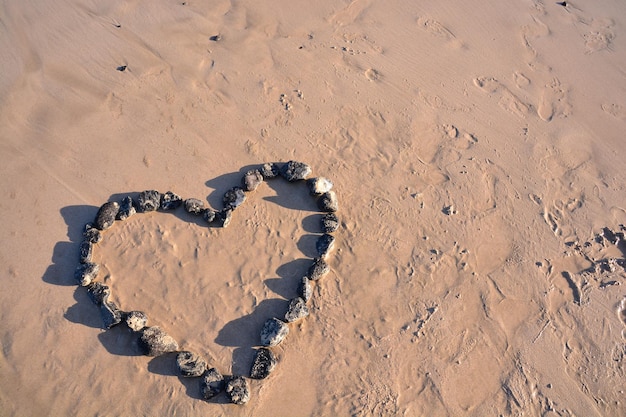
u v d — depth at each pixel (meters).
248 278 2.35
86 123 2.60
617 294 2.40
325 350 2.24
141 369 2.18
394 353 2.25
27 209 2.40
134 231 2.40
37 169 2.49
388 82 2.85
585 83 2.97
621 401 2.22
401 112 2.77
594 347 2.30
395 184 2.58
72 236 2.38
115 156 2.54
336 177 2.57
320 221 2.45
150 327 2.20
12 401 2.10
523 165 2.67
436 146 2.69
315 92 2.78
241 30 2.94
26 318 2.22
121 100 2.67
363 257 2.41
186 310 2.28
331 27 3.01
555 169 2.68
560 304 2.37
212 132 2.63
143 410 2.12
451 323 2.31
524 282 2.40
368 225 2.47
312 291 2.33
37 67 2.72
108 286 2.29
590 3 3.32
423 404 2.17
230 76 2.78
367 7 3.12
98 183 2.48
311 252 2.42
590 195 2.62
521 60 3.02
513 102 2.86
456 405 2.18
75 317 2.24
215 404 2.14
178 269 2.35
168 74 2.76
